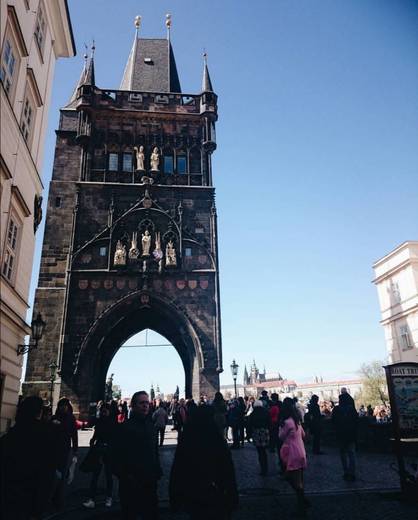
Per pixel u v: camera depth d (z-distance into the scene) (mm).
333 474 15047
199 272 38656
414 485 10945
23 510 5414
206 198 41500
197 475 6168
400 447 11656
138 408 7832
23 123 18031
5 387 15656
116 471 7410
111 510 10773
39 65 20109
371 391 76438
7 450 5598
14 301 16953
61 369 34438
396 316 47062
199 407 6734
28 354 35469
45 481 5602
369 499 11273
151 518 7301
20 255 17469
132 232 39250
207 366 36094
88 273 37281
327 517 9695
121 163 42125
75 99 46656
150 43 53125
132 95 44406
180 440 6516
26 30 17500
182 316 37156
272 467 16984
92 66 44219
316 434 21234
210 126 44000
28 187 18719
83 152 41469
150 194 40812
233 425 23875
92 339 35625
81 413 33625
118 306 36688
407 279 45781
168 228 39844
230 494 6195
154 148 42781
